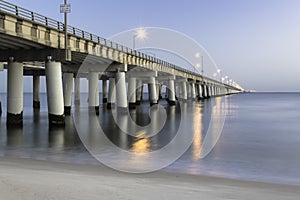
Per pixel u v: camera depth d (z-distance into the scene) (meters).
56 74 26.69
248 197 7.18
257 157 15.04
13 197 6.10
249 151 16.81
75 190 6.76
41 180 7.59
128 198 6.37
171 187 7.64
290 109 64.94
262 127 31.22
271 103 96.69
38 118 35.97
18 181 7.38
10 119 27.44
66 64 42.72
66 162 12.39
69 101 45.00
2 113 46.88
